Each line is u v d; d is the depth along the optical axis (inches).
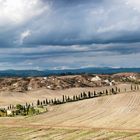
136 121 4793.3
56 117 5629.9
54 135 3740.2
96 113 5802.2
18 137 3700.8
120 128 4222.4
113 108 6117.1
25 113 6402.6
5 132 4128.9
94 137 3503.9
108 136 3538.4
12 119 5536.4
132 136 3499.0
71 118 5438.0
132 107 6018.7
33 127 4503.0
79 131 3973.9
